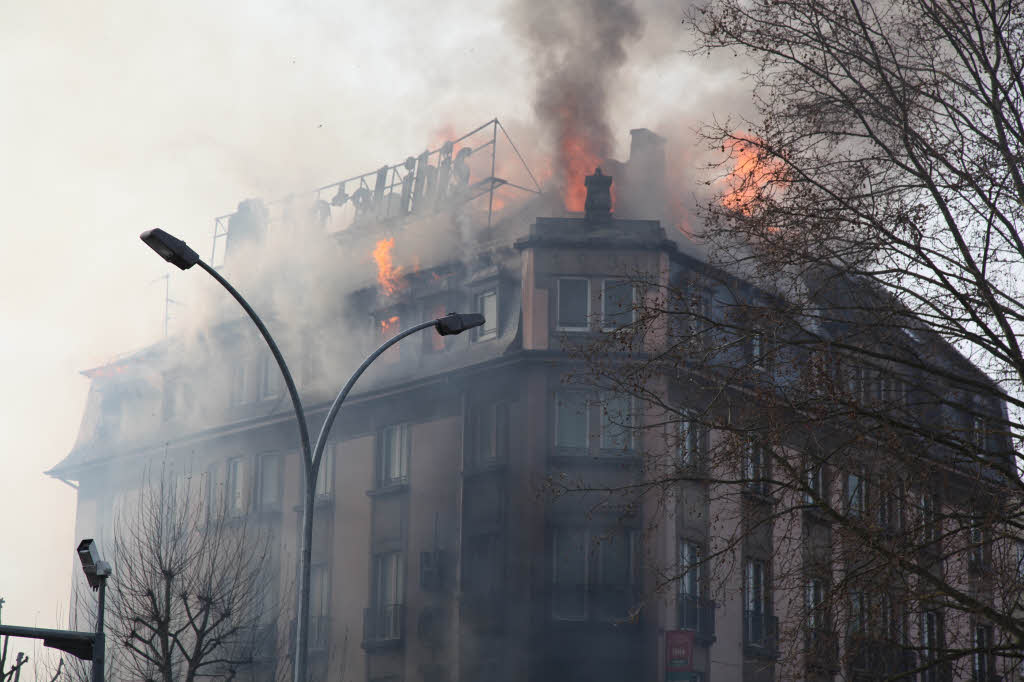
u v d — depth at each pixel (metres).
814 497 16.44
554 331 37.16
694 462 18.41
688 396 18.80
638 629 34.81
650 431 34.53
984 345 16.47
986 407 18.12
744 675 36.38
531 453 36.31
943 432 16.39
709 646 35.69
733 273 19.05
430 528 39.28
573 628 35.12
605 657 34.84
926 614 17.45
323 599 42.41
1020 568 16.42
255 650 38.34
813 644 16.73
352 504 42.22
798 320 17.83
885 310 16.83
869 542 16.09
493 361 37.78
